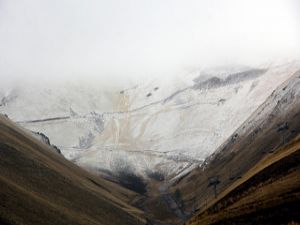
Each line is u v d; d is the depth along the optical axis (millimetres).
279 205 70688
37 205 112000
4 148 146500
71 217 121688
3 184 111125
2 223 91625
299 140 98125
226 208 84312
